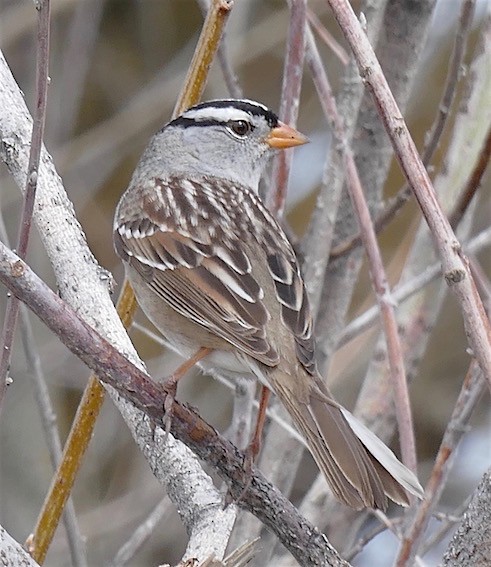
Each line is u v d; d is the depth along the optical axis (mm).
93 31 15570
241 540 9555
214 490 8344
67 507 9336
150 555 13969
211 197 9594
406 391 8422
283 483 10016
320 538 7371
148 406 7332
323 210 10016
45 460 15602
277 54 17750
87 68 16750
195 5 18391
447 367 16609
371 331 12070
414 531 8180
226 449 7418
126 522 13883
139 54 18516
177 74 16703
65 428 16172
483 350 6305
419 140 17203
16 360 15047
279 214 9922
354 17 6891
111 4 18594
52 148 15086
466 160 10242
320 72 9758
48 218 9070
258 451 8086
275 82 17781
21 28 15562
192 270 8859
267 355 8078
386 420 10141
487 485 6500
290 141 10008
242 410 9422
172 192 9672
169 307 8875
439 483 8266
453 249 6477
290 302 8555
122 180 18125
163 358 14539
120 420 15047
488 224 14391
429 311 10391
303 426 7816
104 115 18234
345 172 9227
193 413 7402
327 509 9867
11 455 15477
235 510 8312
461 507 9734
